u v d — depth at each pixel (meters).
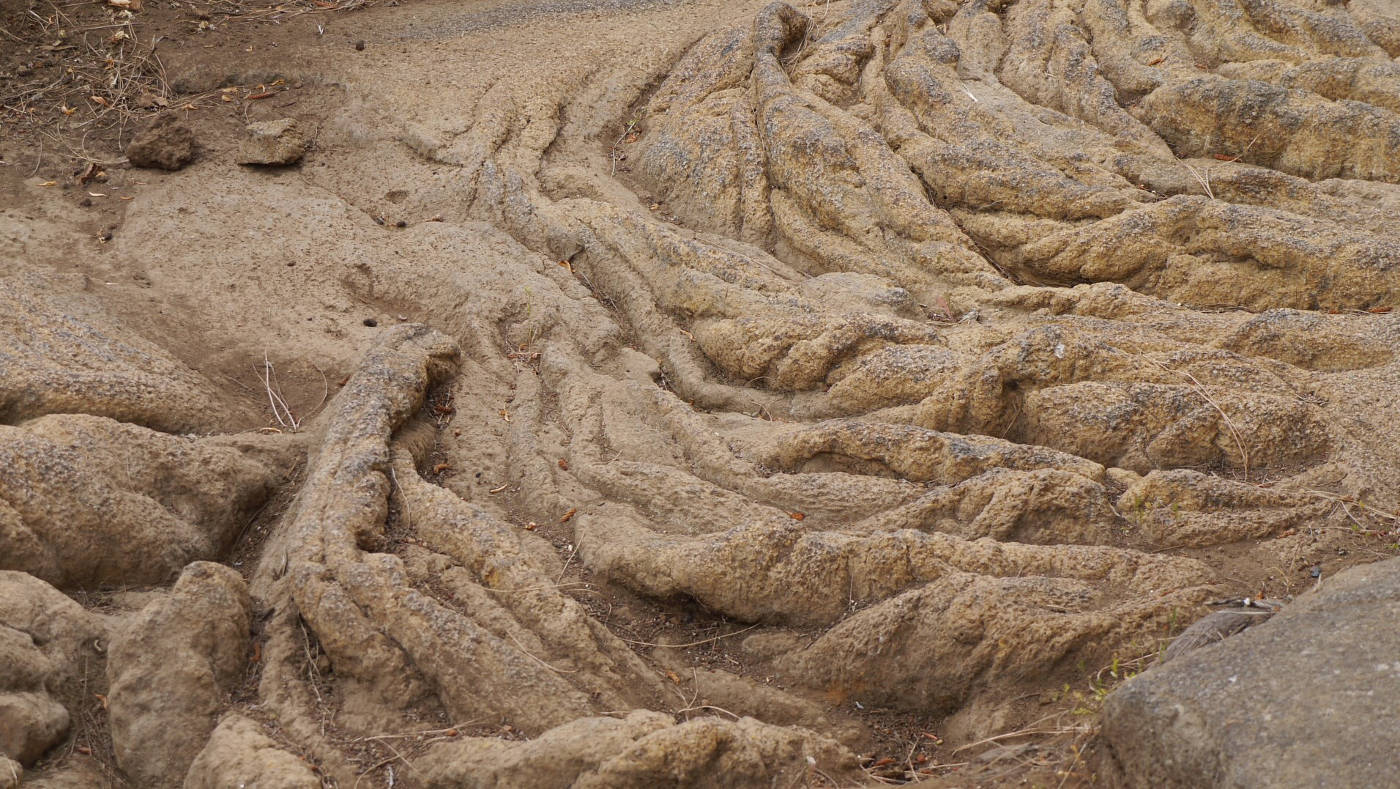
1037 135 7.57
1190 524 4.73
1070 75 8.08
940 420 5.64
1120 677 4.14
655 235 7.21
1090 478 5.02
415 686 4.38
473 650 4.35
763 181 7.81
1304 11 8.00
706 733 3.92
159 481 5.30
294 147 8.24
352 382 5.83
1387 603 3.41
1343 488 4.84
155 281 7.00
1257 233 6.46
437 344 6.41
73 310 6.39
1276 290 6.43
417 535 5.03
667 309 7.02
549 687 4.30
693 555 4.85
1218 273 6.53
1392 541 4.54
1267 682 3.22
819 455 5.52
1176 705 3.31
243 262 7.23
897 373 5.90
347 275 7.29
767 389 6.41
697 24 9.83
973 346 6.09
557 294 7.03
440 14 10.18
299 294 7.08
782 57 8.98
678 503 5.33
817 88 8.36
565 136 8.68
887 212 7.25
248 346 6.64
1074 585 4.46
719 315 6.76
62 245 7.21
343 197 8.04
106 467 5.10
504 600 4.69
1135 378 5.52
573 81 9.06
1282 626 3.49
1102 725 3.59
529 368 6.58
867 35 8.88
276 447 5.85
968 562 4.62
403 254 7.44
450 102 8.69
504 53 9.42
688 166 8.10
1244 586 4.44
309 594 4.56
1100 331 6.03
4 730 4.05
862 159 7.56
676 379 6.65
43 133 8.30
